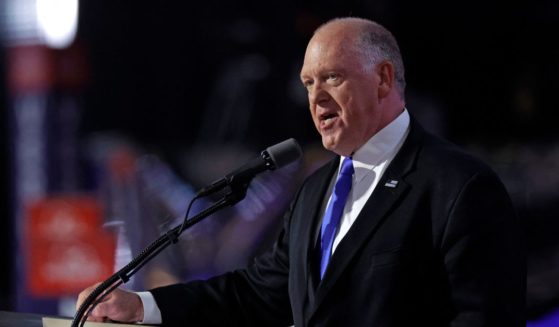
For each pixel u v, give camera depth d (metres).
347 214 5.57
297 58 20.22
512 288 4.99
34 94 16.16
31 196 15.87
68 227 14.69
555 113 24.22
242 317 6.29
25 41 16.03
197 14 20.59
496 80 24.48
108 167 15.66
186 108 20.92
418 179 5.31
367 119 5.48
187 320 6.14
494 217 5.07
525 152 22.22
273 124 20.06
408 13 23.42
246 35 20.39
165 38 20.62
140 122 20.44
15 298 15.41
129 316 5.97
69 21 16.19
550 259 19.38
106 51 19.67
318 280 5.55
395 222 5.25
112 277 5.38
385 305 5.13
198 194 5.44
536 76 24.30
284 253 6.24
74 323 5.30
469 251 5.00
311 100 5.57
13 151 16.25
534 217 20.06
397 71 5.61
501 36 24.19
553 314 17.52
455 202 5.10
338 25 5.53
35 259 14.83
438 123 23.34
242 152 19.58
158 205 14.76
